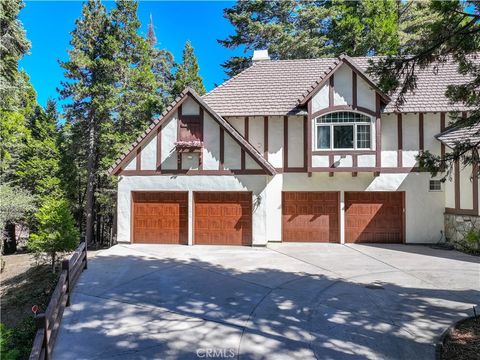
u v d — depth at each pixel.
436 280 9.48
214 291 8.41
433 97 15.34
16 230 32.12
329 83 15.11
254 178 14.71
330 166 15.02
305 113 15.43
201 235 15.06
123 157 15.13
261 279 9.52
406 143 15.60
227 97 16.91
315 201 16.20
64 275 6.93
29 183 26.06
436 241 15.45
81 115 25.47
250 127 16.28
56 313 5.84
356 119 15.01
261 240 14.63
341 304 7.48
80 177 29.77
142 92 25.75
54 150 26.83
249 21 28.58
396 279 9.58
